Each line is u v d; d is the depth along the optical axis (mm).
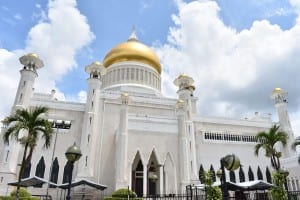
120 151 39250
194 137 50906
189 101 51312
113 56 60188
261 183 28203
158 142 42844
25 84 43094
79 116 46000
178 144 43969
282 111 55406
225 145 52344
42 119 25953
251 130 55406
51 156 41750
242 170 50781
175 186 40281
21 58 45125
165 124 44906
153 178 40938
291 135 52531
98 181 41125
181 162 42000
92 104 45156
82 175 38625
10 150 37625
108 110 47594
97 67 48469
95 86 46750
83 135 42438
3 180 35656
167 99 52781
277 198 21500
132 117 43812
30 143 25203
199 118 53906
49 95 51938
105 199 32031
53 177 40594
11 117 26062
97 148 43656
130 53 59406
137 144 41531
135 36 69312
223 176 10969
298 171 39938
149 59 60500
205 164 49344
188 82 53500
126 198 31797
